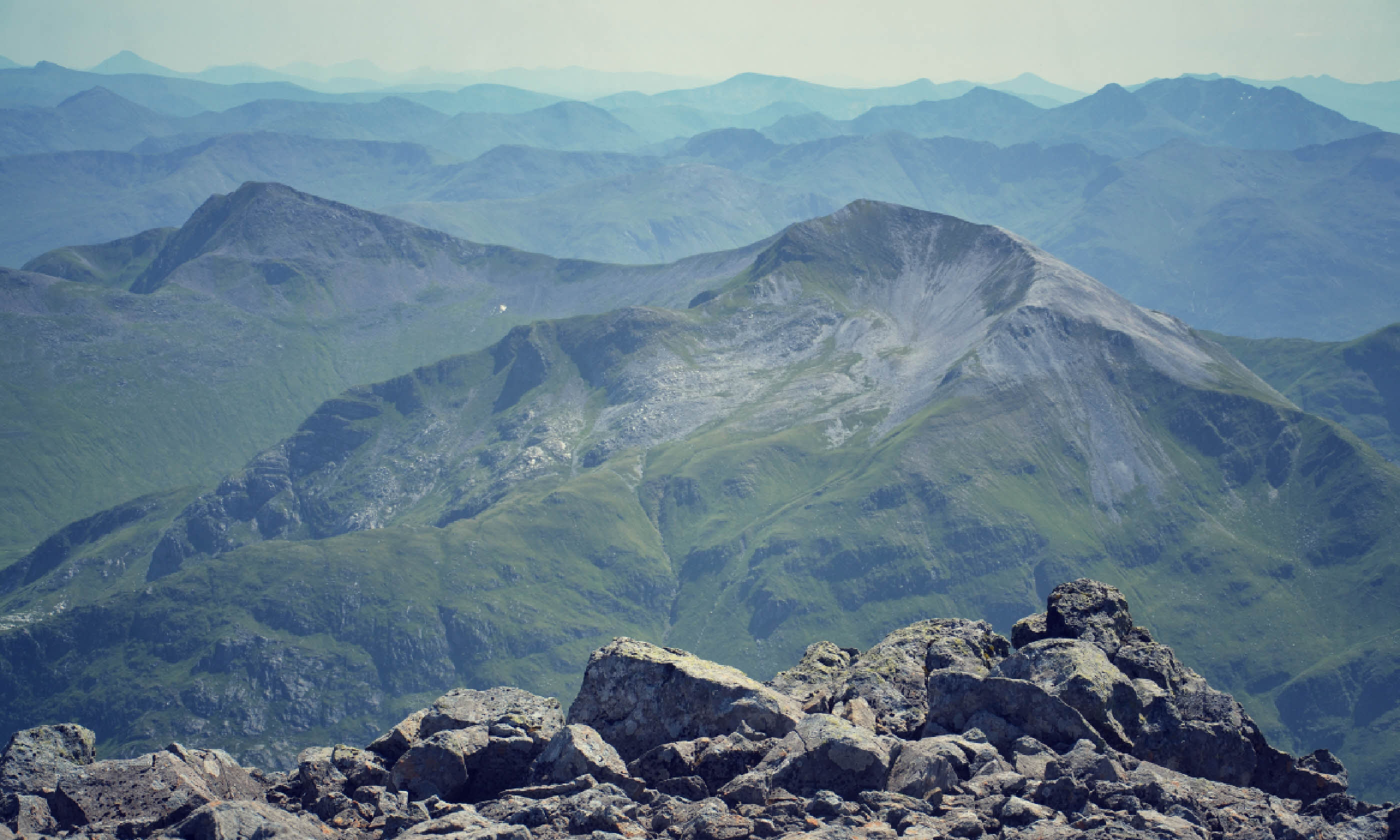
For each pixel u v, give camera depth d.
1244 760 21.17
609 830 16.89
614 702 22.23
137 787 19.36
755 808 17.59
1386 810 18.12
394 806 19.25
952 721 21.53
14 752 20.89
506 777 20.73
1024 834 16.22
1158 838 15.92
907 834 16.23
